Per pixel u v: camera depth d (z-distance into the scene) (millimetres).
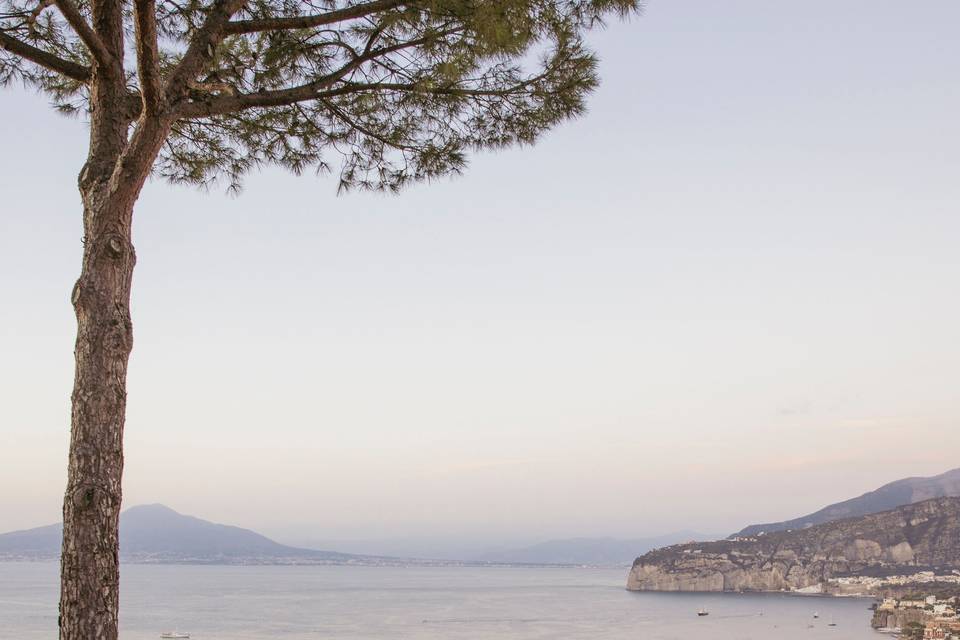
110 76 6004
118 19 6062
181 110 6227
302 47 7590
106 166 5871
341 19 6688
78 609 4977
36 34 7367
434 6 6520
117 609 5148
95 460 5207
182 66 6270
